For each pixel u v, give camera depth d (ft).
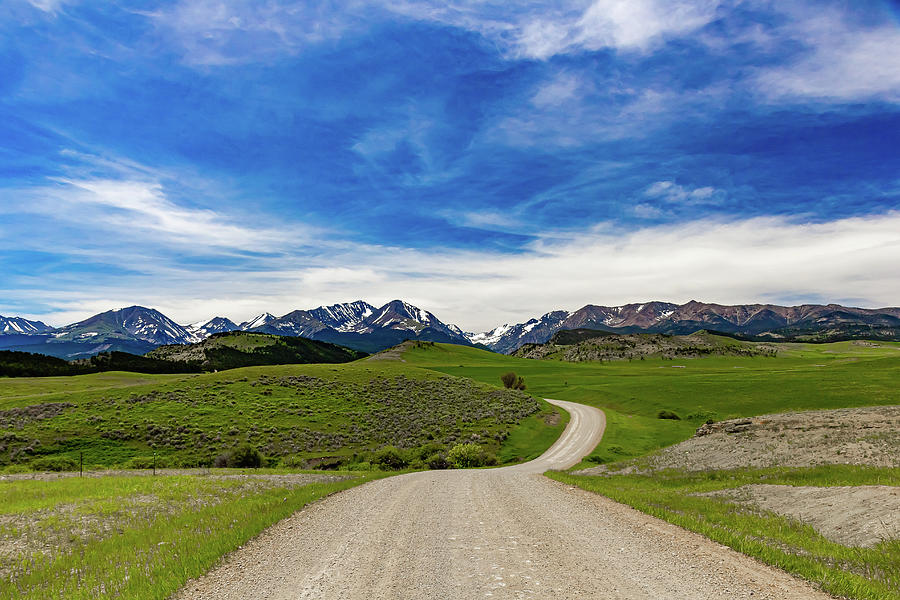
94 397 240.53
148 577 28.99
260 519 45.83
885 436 86.58
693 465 99.40
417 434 230.68
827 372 371.15
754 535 37.96
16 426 198.90
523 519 45.21
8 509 55.83
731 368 654.53
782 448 95.40
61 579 30.30
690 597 24.14
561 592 25.02
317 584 27.27
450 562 31.01
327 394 278.46
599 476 103.45
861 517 41.22
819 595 24.47
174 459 180.34
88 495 66.08
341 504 57.00
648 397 348.38
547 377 557.33
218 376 298.76
